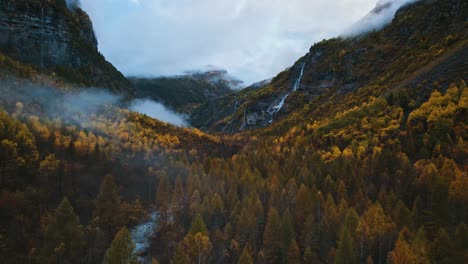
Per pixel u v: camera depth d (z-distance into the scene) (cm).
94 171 11169
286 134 17412
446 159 7956
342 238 6294
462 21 18275
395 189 8394
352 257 6194
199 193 9662
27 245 7525
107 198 9162
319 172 9844
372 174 9312
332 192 8975
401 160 9244
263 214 8338
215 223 8819
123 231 6425
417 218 7050
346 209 7531
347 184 9206
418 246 5772
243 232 7844
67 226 7206
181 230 8700
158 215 10019
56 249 6869
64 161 10762
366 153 10575
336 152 11206
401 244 5756
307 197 8319
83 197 9869
